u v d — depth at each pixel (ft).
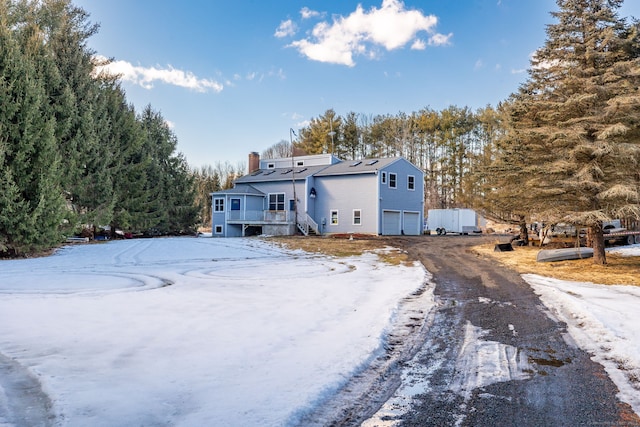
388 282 33.96
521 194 51.98
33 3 69.15
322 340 17.42
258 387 12.36
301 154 176.55
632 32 43.04
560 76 46.34
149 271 40.42
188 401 11.27
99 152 77.36
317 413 11.17
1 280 34.04
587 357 16.07
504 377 14.03
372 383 13.41
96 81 83.92
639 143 42.88
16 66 51.60
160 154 110.01
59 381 12.53
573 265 43.96
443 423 10.70
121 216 88.69
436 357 16.10
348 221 97.86
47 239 53.98
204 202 207.92
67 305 23.93
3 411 10.53
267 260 51.67
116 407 10.78
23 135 51.31
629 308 23.38
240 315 21.77
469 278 36.24
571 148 44.60
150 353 15.38
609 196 39.52
